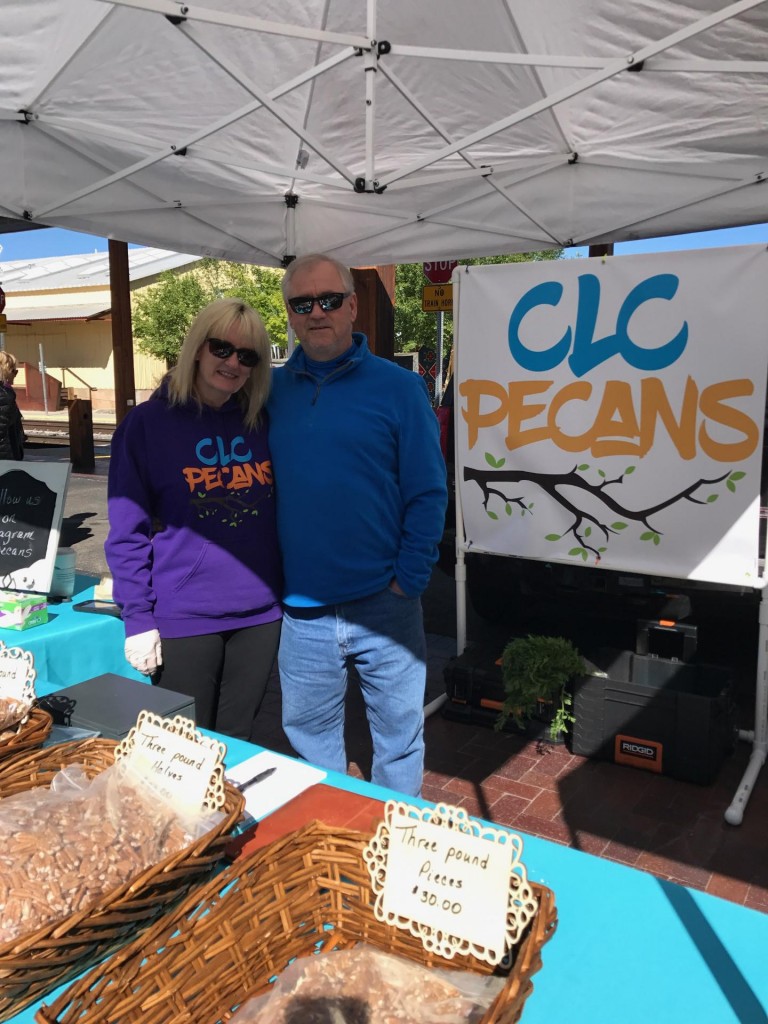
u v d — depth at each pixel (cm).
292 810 137
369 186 326
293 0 285
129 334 847
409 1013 85
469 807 304
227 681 238
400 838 99
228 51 312
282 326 1970
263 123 374
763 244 290
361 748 364
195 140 346
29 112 342
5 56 297
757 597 362
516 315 344
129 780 120
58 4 266
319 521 222
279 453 228
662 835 283
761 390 297
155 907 103
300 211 482
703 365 307
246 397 229
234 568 227
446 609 574
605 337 325
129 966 87
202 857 107
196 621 225
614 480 332
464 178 422
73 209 395
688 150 380
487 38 306
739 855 269
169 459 221
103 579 292
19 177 366
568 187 423
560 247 462
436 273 828
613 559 339
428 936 95
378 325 711
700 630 479
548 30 294
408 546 227
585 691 340
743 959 99
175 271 2397
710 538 316
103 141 375
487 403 359
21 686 151
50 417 2573
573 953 100
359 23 303
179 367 220
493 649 399
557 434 343
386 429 221
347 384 223
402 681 233
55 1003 82
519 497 358
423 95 353
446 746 358
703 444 311
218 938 94
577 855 121
